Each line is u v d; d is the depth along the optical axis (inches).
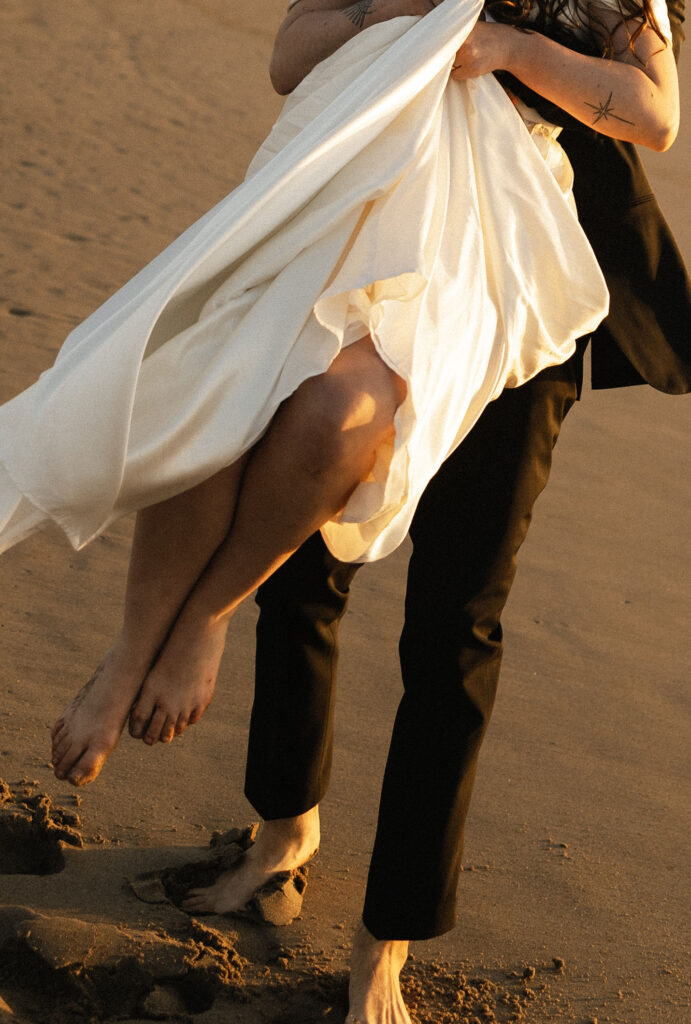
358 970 87.9
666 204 397.1
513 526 83.4
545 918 101.1
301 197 73.5
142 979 85.0
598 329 89.8
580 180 86.2
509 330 78.3
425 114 75.7
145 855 99.3
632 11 80.5
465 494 83.4
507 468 83.4
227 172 343.9
